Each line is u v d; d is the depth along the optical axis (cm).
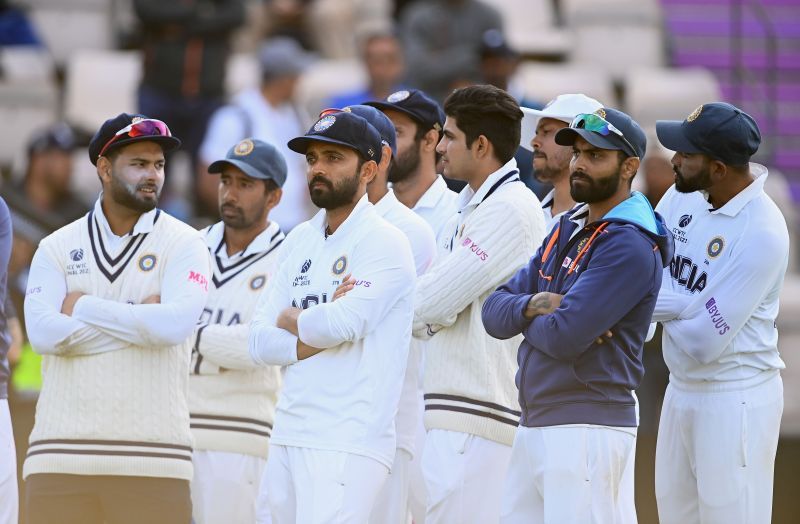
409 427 2139
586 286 1723
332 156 1898
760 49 5244
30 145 3238
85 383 1955
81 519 1962
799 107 5047
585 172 1778
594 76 4728
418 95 2239
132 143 1966
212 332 2177
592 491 1758
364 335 1881
